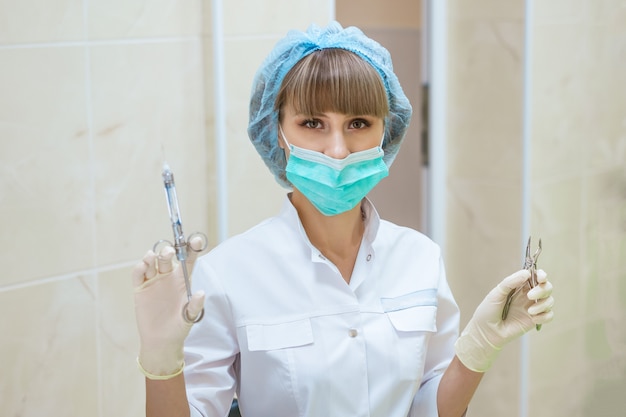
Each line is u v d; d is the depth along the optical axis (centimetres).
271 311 148
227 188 220
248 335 146
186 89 215
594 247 285
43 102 191
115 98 202
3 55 184
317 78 141
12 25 185
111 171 204
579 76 274
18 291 193
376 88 143
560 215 278
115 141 204
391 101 158
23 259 192
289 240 153
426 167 288
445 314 163
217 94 215
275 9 222
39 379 198
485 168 278
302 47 149
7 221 189
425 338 154
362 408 147
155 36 207
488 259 282
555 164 274
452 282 292
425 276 159
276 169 165
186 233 220
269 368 146
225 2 212
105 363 209
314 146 146
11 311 192
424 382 161
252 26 218
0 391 192
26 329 195
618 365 284
